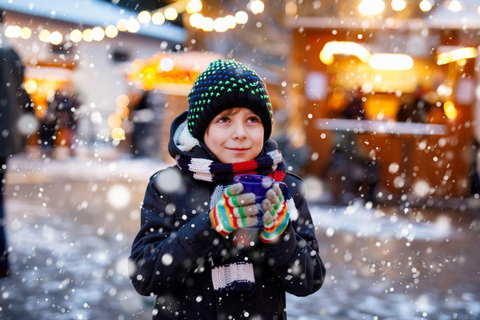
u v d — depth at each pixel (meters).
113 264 4.57
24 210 7.04
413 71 8.84
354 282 4.32
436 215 7.46
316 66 8.49
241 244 1.57
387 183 8.57
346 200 8.31
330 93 8.81
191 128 1.67
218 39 14.28
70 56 16.70
